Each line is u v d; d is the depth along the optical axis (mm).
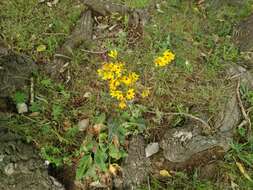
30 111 912
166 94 954
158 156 889
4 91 902
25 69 945
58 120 907
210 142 866
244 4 1106
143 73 973
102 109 930
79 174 846
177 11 1082
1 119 875
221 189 861
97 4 1062
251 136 911
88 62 992
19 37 1001
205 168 883
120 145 882
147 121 924
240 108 940
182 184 864
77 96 947
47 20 1040
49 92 939
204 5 1121
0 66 919
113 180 867
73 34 1013
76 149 887
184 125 904
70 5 1067
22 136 870
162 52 994
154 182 857
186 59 998
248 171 884
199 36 1046
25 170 825
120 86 926
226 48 1022
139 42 1027
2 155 821
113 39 1029
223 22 1085
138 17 1061
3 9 1034
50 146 875
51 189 827
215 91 949
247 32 1024
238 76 966
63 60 987
